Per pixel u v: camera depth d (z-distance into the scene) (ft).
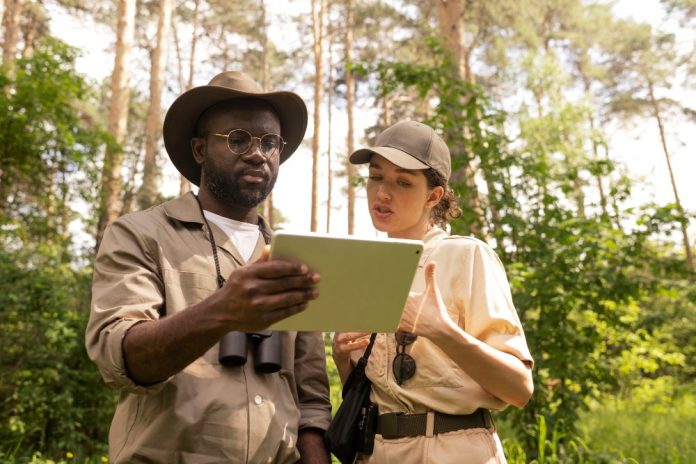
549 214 19.15
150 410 6.12
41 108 26.99
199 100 7.13
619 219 19.70
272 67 85.05
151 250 6.49
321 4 67.00
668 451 21.65
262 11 78.84
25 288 23.12
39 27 64.85
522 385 6.56
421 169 7.31
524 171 19.93
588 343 19.02
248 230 7.35
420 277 7.12
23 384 22.16
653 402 34.60
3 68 28.37
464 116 20.99
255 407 6.37
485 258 7.07
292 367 7.11
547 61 59.36
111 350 5.47
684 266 18.95
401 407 6.88
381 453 6.83
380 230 7.52
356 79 71.92
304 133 7.95
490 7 68.54
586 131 54.34
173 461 5.98
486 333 6.87
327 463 6.95
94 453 22.84
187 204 6.97
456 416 6.73
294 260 4.76
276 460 6.46
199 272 6.63
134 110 60.49
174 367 5.26
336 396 25.18
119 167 33.68
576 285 18.53
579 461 17.43
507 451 17.25
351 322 5.53
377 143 7.72
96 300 6.05
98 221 30.27
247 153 7.08
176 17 76.59
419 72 20.49
